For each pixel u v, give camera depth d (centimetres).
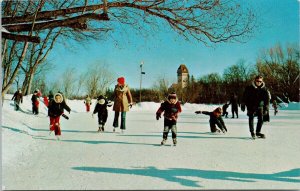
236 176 595
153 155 786
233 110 2392
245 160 738
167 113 950
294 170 645
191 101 8594
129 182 543
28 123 1600
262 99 1116
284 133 1290
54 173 602
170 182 547
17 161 697
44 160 716
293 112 3478
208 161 723
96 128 1423
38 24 973
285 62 6606
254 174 611
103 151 837
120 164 683
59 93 1063
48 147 890
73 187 512
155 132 1278
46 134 1181
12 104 2300
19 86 3453
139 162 704
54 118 1070
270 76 6656
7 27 954
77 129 1374
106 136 1140
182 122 1898
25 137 1003
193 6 1117
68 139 1057
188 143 993
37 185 521
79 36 1466
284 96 6388
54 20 976
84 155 780
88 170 628
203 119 2208
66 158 741
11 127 1117
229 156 784
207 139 1091
